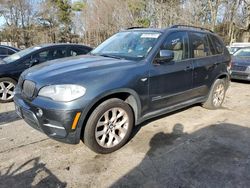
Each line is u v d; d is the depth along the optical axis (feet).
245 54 32.37
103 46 15.47
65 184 9.41
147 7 102.63
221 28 99.60
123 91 11.38
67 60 13.08
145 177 9.91
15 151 11.64
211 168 10.56
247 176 10.07
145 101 12.53
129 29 16.39
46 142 12.57
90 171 10.25
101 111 10.85
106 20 105.60
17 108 11.89
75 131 10.28
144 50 13.21
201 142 12.87
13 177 9.75
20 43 133.18
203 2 85.66
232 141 13.04
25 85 11.57
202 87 16.34
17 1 129.90
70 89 10.10
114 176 9.95
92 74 10.85
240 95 23.41
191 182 9.64
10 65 19.31
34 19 137.39
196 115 16.88
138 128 14.39
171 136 13.50
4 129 14.05
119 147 11.93
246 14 90.68
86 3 129.70
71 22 145.79
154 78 12.66
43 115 10.30
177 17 79.00
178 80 14.11
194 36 15.74
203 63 15.88
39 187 9.21
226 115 17.07
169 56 12.71
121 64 12.03
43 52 21.02
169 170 10.38
